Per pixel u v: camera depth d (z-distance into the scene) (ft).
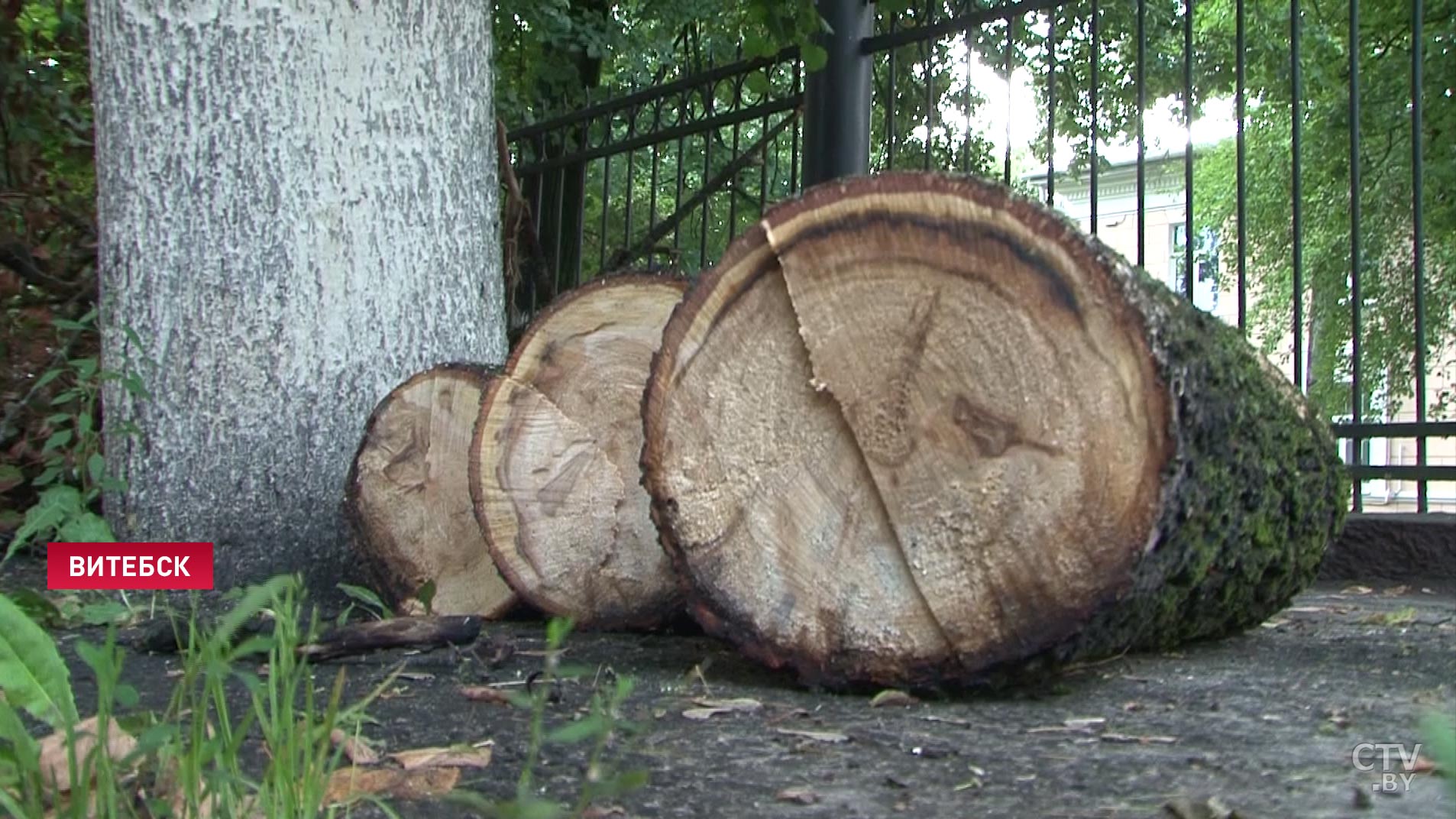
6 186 21.25
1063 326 7.57
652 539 11.10
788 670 8.84
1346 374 41.73
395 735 7.23
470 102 13.92
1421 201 13.97
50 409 17.13
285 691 6.06
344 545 12.94
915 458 8.11
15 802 5.10
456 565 12.15
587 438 11.37
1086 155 30.63
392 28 13.24
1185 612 9.42
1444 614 12.51
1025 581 7.77
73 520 12.19
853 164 17.11
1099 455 7.50
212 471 12.76
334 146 12.95
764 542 8.59
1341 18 34.37
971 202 7.82
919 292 8.04
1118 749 6.91
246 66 12.77
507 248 21.48
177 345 12.82
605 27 26.43
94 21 13.20
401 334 13.24
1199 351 8.06
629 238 21.63
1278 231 47.67
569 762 6.66
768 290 8.55
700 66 25.91
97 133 13.25
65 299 19.75
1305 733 7.31
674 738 7.18
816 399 8.45
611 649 10.37
